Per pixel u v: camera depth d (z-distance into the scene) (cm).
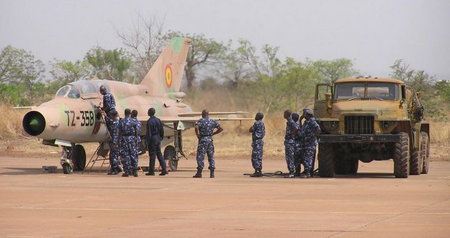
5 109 7444
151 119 3941
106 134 4162
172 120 4284
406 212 2323
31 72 11775
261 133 3825
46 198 2738
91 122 4000
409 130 3762
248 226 2045
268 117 8512
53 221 2150
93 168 4581
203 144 3741
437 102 8700
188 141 7644
